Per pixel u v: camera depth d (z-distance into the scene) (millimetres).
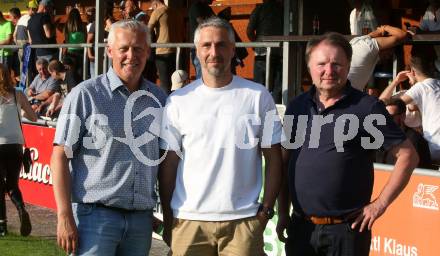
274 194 4465
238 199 4387
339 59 4246
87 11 12562
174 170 4586
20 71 12125
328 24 9430
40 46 11008
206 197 4383
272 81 8875
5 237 8094
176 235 4465
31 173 9961
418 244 5793
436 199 5648
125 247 4566
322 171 4254
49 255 7324
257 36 9305
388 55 7523
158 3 10195
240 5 11258
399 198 5926
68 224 4371
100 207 4461
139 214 4559
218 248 4438
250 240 4363
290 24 9039
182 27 10914
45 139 9656
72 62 10820
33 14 12383
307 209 4309
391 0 9414
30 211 9492
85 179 4488
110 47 4578
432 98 6605
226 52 4371
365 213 4203
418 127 6656
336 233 4246
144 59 4559
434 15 8477
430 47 7422
